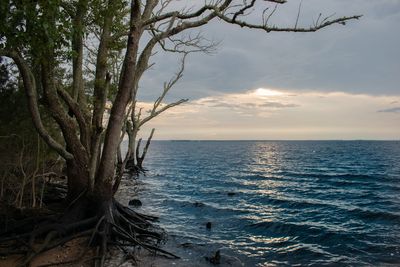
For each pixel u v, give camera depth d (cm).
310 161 8694
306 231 1884
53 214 1461
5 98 1761
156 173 5481
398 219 2169
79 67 1712
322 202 2925
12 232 1346
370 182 4350
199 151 16500
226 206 2648
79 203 1452
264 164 7825
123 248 1331
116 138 1475
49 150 1952
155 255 1345
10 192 1822
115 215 1483
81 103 1753
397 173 5384
